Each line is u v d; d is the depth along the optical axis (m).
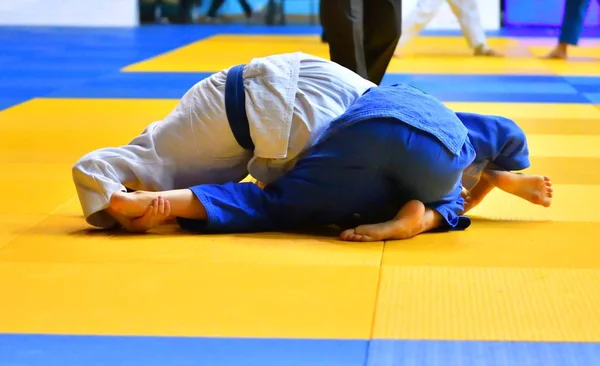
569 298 2.26
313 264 2.53
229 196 2.86
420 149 2.70
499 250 2.69
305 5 15.84
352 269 2.49
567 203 3.33
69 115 5.45
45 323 2.11
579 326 2.08
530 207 3.27
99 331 2.06
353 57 4.88
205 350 1.96
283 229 2.93
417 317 2.13
